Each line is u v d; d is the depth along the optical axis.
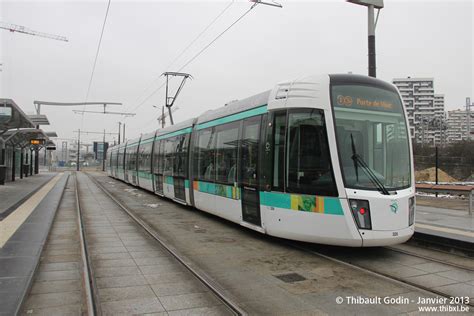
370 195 7.43
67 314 4.89
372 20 11.67
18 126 25.80
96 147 94.75
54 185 27.62
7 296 5.04
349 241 7.43
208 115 13.43
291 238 8.36
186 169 14.97
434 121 69.44
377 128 8.15
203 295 5.62
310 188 7.93
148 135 23.64
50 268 6.97
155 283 6.16
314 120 8.05
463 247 8.27
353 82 8.24
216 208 11.98
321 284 6.24
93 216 13.59
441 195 21.09
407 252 8.48
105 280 6.30
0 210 13.40
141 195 21.97
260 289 5.99
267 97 9.38
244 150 10.20
